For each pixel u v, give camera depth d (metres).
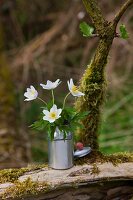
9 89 1.71
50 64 1.97
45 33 2.02
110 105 1.70
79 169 0.78
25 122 1.75
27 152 1.55
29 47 1.97
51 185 0.76
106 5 1.92
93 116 0.82
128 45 1.83
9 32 2.21
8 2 2.19
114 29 0.78
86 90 0.81
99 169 0.78
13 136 1.56
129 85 1.78
